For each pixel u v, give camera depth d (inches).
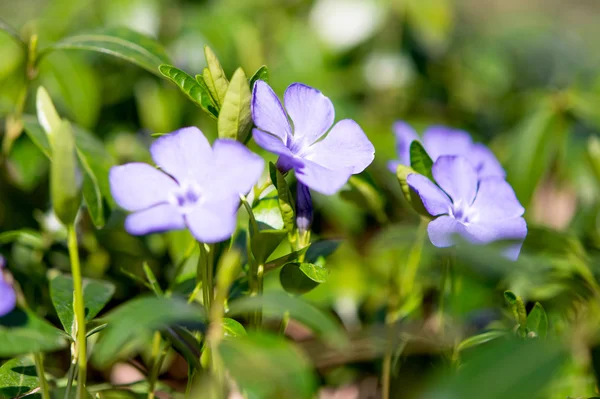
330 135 12.5
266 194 13.2
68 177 11.4
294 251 12.6
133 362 14.2
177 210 11.6
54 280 13.3
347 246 17.2
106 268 15.9
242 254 13.6
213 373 12.0
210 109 12.6
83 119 18.3
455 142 14.3
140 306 11.4
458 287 13.9
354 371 15.5
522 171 18.3
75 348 12.6
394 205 18.2
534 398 10.9
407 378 14.3
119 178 11.8
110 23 21.5
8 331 11.5
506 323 14.4
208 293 12.4
